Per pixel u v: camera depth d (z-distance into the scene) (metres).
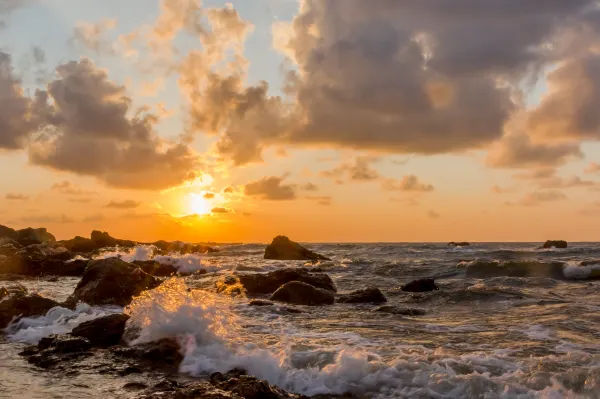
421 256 50.06
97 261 20.97
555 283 25.36
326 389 9.52
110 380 10.14
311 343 12.59
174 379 10.24
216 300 20.64
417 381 9.47
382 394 9.20
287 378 10.00
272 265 41.09
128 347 12.22
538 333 13.78
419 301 20.73
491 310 18.11
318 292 20.92
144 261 35.34
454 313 17.83
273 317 17.03
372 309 18.97
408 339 13.23
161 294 16.17
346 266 38.16
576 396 8.54
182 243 68.44
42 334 14.30
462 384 9.16
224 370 10.73
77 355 11.92
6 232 65.50
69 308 17.16
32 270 35.81
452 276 31.16
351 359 10.23
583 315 16.38
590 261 31.52
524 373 9.58
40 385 9.80
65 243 61.69
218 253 67.19
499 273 31.19
